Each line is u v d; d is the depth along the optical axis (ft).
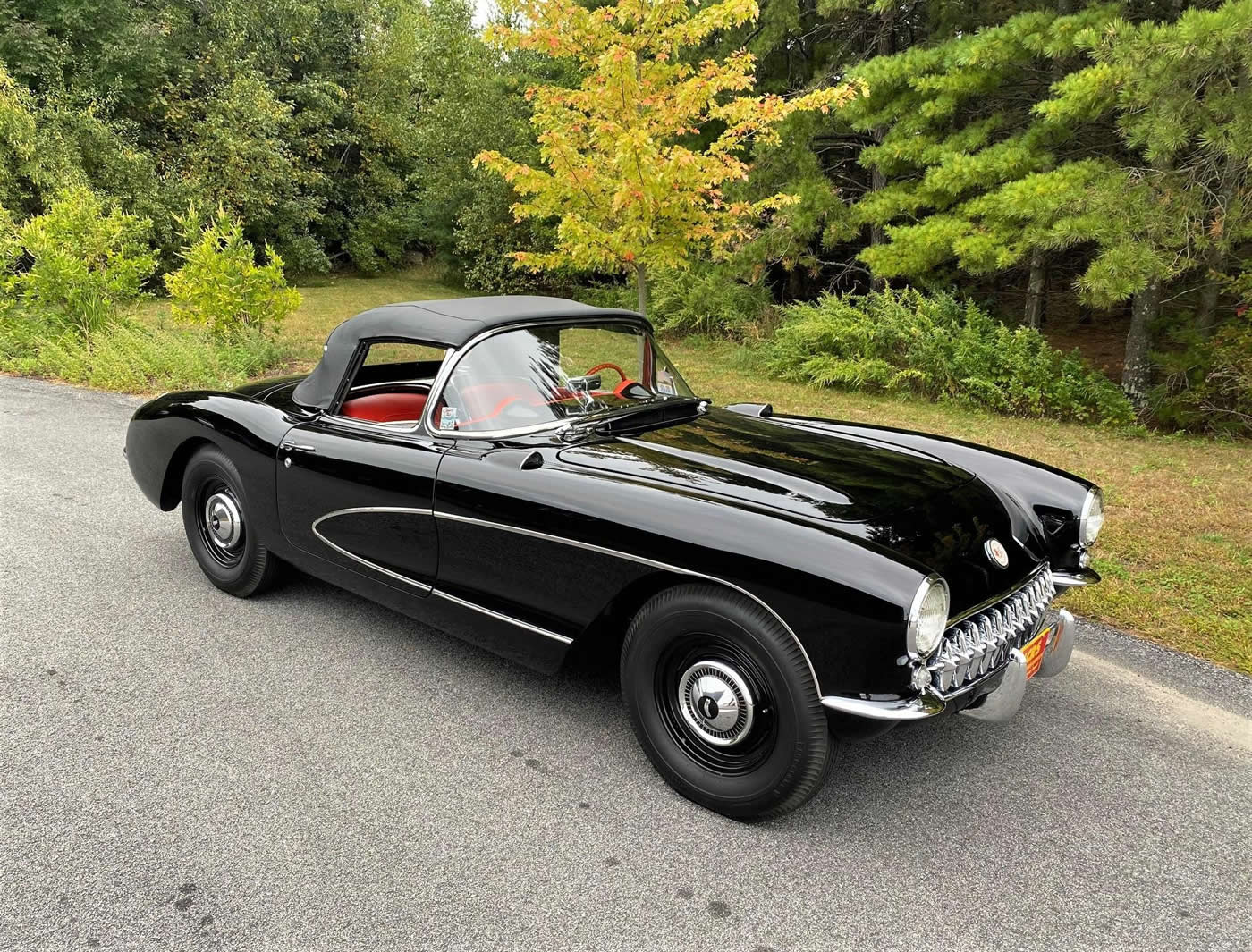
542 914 7.39
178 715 10.50
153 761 9.53
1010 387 32.42
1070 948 7.13
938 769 9.79
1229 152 24.90
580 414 11.28
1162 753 10.20
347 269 98.32
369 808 8.80
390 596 11.69
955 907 7.57
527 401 10.94
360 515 11.52
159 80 75.20
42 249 37.52
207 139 74.23
